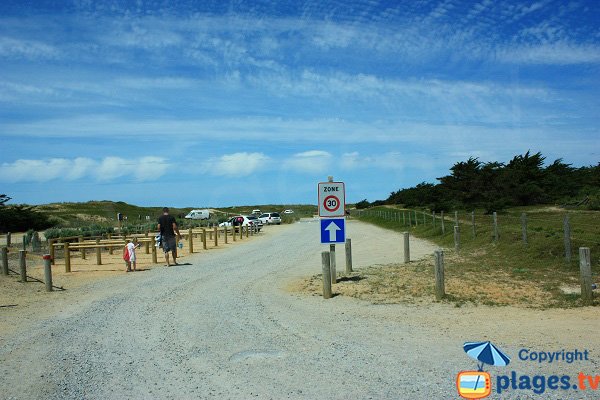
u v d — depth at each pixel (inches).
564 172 1919.3
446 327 338.3
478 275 548.4
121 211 3964.1
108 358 290.8
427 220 1539.1
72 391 239.1
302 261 821.2
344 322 363.9
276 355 285.1
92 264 833.5
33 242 1137.4
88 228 1514.5
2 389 244.7
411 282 529.3
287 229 2107.5
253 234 1729.8
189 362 277.9
